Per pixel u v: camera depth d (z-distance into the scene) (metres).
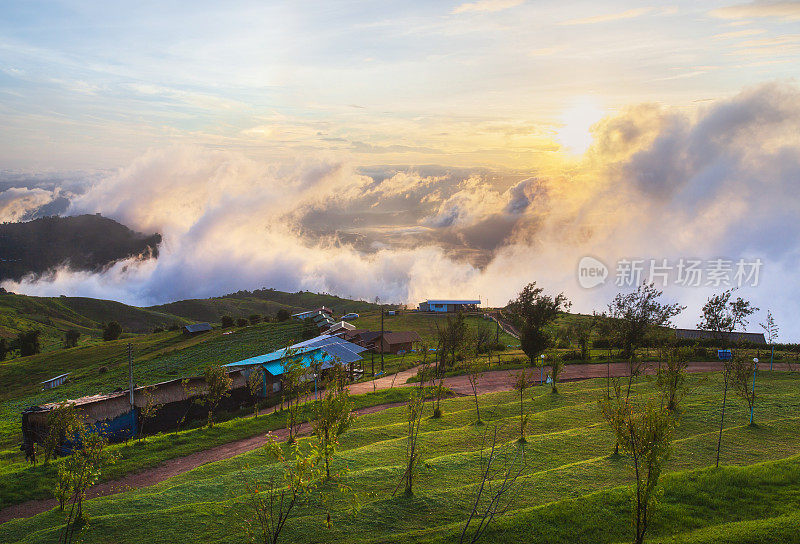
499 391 57.06
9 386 115.12
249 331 139.12
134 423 49.66
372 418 45.03
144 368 110.31
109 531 21.73
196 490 26.72
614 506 20.64
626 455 27.47
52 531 22.17
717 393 43.75
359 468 28.56
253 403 58.81
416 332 112.12
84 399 49.34
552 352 75.25
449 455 29.97
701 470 23.86
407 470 24.38
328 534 20.08
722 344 80.75
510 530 19.36
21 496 30.25
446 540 18.88
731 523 19.02
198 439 42.38
